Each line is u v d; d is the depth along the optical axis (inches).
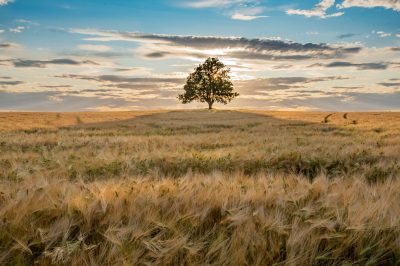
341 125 1455.5
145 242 102.3
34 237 111.7
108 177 302.7
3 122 1756.9
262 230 113.3
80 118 2469.2
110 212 128.7
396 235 110.9
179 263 103.0
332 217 122.3
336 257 103.3
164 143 614.2
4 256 103.2
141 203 135.3
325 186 163.2
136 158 380.5
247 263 98.0
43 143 653.9
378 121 1875.0
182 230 115.9
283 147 507.8
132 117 2640.3
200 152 440.5
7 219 118.7
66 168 322.0
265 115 2938.0
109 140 677.9
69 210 128.8
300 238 107.1
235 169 343.0
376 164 310.7
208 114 3122.5
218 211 136.3
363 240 109.5
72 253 103.2
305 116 2726.4
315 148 454.6
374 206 125.0
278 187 163.2
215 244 105.3
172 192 150.1
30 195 137.3
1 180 239.0
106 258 102.3
